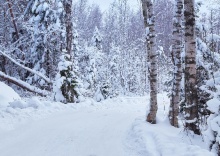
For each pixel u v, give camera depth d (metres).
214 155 5.79
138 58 42.69
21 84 20.17
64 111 12.91
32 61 24.75
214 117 6.58
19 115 10.84
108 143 7.91
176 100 9.42
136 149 7.21
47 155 6.88
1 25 27.50
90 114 12.46
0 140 8.09
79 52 31.02
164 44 47.12
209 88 8.04
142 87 39.41
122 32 42.16
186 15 7.86
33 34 23.05
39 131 9.09
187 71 7.95
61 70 15.91
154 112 9.69
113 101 17.38
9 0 26.06
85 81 28.88
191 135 7.82
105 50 52.34
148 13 9.95
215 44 10.15
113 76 37.59
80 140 8.17
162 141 7.14
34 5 22.45
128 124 10.45
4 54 21.09
